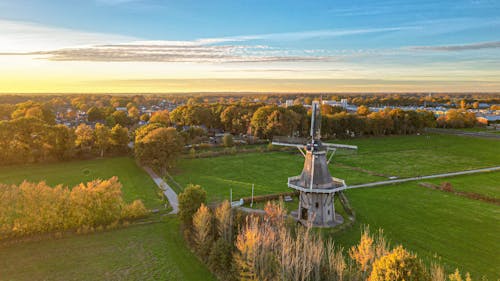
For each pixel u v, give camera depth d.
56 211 41.84
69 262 35.53
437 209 52.22
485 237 42.38
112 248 38.88
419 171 79.00
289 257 28.08
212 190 60.91
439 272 26.20
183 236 41.97
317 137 45.78
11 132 77.62
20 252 37.28
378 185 65.94
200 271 34.41
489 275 33.66
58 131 82.38
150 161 72.94
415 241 41.09
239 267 30.36
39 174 70.50
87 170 74.38
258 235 30.67
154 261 36.16
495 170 79.88
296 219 45.88
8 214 39.59
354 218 47.38
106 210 44.53
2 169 74.12
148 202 54.34
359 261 28.84
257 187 63.34
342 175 74.19
